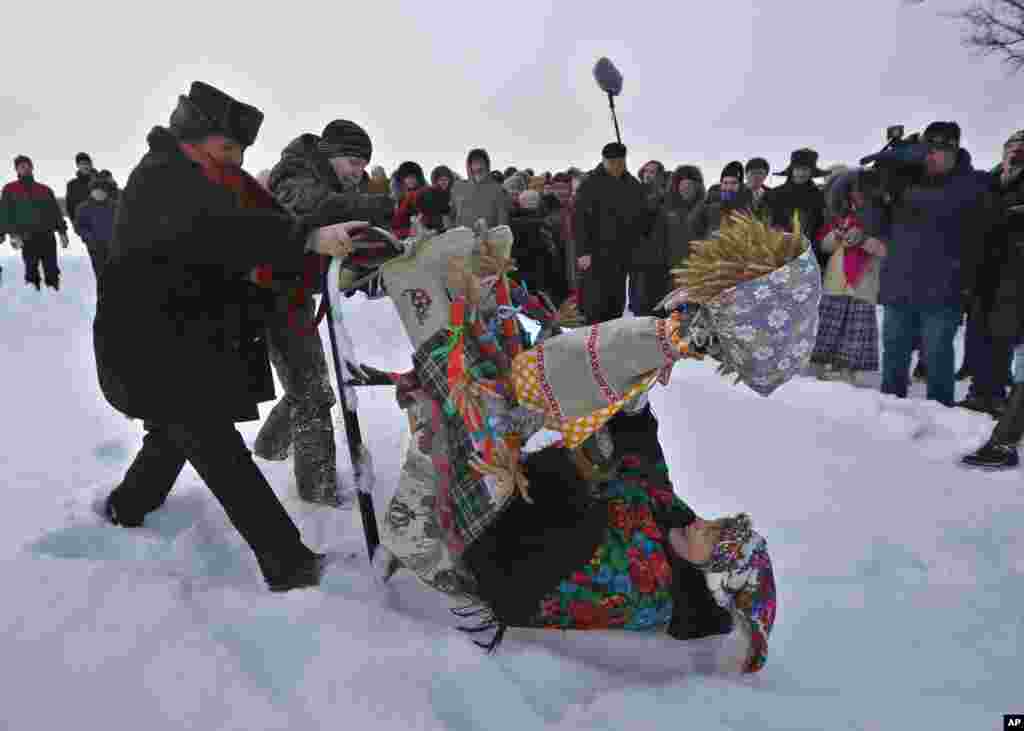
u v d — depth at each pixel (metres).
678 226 7.73
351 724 1.66
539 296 2.44
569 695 1.85
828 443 4.12
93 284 12.30
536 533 1.95
